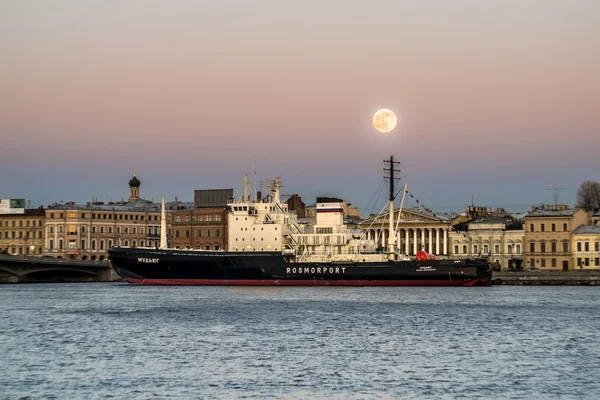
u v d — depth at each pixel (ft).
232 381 460.55
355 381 460.96
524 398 425.69
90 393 433.89
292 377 470.80
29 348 566.36
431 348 563.89
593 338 614.34
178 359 522.47
